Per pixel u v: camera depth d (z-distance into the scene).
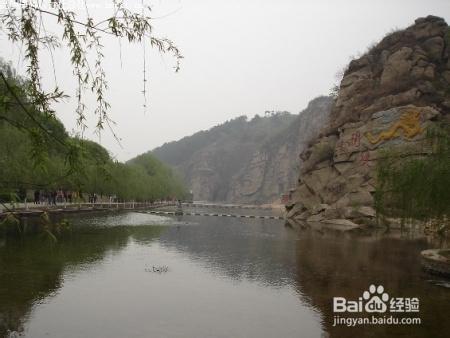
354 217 48.59
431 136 20.09
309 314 13.09
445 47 54.59
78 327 11.14
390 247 29.17
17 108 5.00
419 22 57.84
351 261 22.98
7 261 19.31
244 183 198.38
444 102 49.50
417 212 20.56
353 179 52.28
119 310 12.74
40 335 10.48
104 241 28.19
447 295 15.55
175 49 5.72
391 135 49.38
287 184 174.88
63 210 47.75
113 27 5.38
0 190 5.68
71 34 5.33
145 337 10.66
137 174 81.81
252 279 17.89
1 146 19.83
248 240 33.12
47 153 5.29
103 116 5.69
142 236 32.81
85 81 5.59
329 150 58.59
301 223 53.16
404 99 50.72
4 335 10.40
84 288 15.10
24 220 34.56
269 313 13.07
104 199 82.25
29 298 13.55
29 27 5.25
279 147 192.62
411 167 20.09
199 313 12.81
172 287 15.91
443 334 11.54
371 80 59.22
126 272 18.16
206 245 29.22
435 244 30.20
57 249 23.44
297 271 19.86
